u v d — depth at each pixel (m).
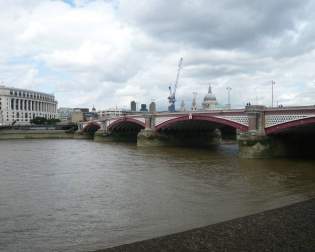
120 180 44.28
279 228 20.48
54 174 49.69
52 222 27.16
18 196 35.75
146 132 103.94
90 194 36.50
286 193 35.72
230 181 42.47
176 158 68.31
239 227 20.77
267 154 65.75
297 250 17.42
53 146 109.62
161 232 24.36
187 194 35.81
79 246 22.28
